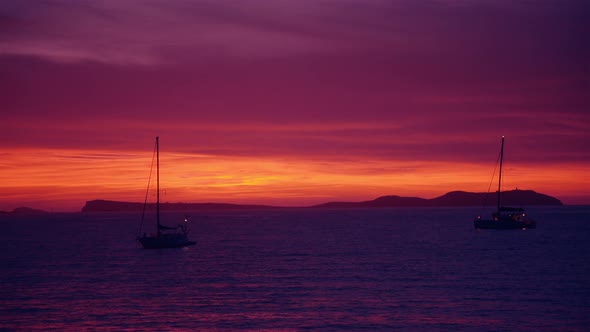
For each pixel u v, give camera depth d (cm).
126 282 5200
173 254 7850
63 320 3631
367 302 4091
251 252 8000
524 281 4909
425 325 3431
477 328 3356
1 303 4178
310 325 3462
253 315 3731
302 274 5581
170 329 3397
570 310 3772
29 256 7794
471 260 6556
